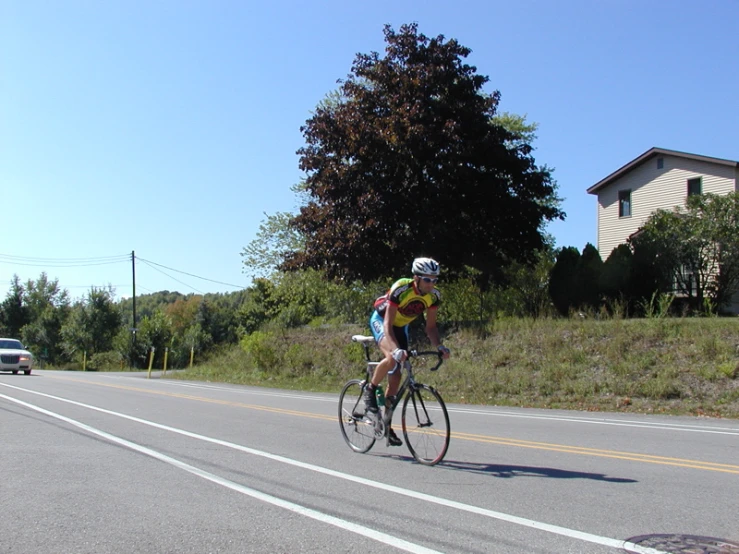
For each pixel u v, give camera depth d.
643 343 14.84
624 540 4.12
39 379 21.91
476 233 21.50
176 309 100.50
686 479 5.84
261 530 4.37
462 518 4.61
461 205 20.98
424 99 20.66
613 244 31.55
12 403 12.54
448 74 20.80
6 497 5.26
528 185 21.86
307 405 12.65
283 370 21.83
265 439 8.09
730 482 5.72
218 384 21.02
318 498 5.17
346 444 7.68
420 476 5.95
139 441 7.92
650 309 16.89
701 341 13.88
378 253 20.89
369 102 21.42
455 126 20.02
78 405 12.24
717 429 9.21
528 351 16.47
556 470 6.23
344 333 22.83
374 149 20.39
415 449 6.62
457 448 7.48
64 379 22.16
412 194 20.84
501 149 20.97
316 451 7.24
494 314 25.75
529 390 14.58
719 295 21.12
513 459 6.80
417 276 6.32
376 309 6.79
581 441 8.03
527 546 4.02
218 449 7.36
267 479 5.84
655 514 4.70
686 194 28.75
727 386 12.36
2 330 71.31
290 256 23.45
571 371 14.65
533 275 27.94
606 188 32.06
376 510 4.82
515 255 22.31
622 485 5.60
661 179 29.78
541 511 4.78
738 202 21.41
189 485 5.64
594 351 15.23
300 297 31.94
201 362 29.41
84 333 54.31
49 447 7.50
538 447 7.55
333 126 21.27
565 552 3.91
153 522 4.57
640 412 12.04
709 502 5.03
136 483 5.71
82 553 3.97
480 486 5.56
